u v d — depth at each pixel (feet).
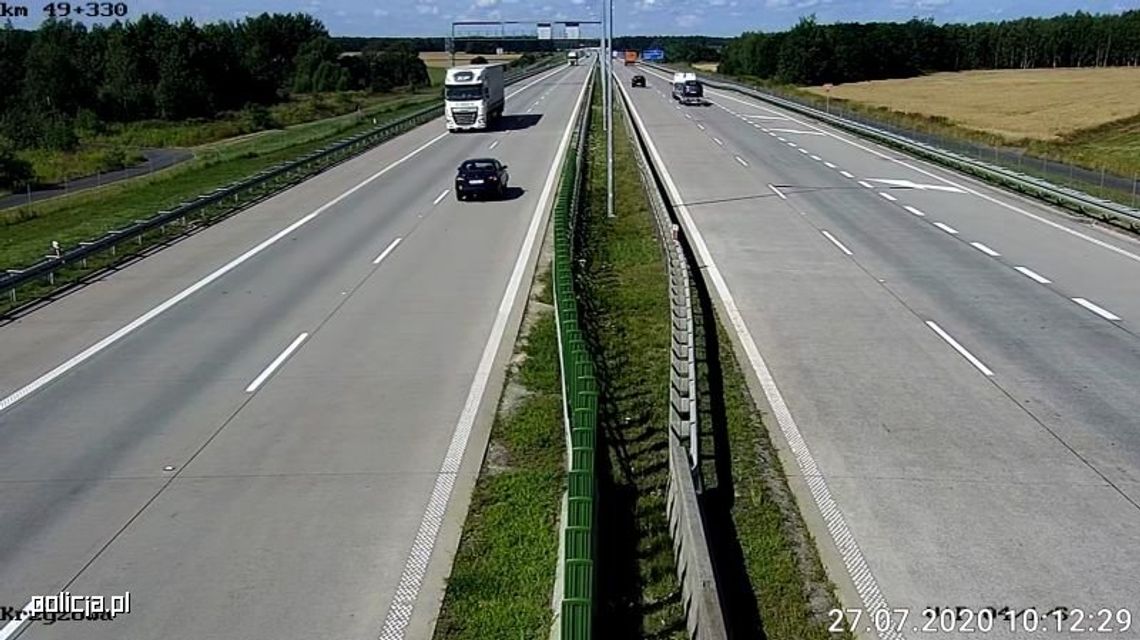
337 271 77.77
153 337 60.44
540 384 50.98
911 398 48.34
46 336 61.21
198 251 86.89
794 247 85.40
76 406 48.62
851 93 325.83
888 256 81.61
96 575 32.91
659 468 40.57
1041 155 154.10
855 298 67.87
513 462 41.73
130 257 84.58
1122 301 66.69
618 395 49.03
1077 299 67.36
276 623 30.12
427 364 54.29
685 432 40.65
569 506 27.58
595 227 94.79
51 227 104.12
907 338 58.34
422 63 447.42
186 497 38.47
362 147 165.89
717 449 42.37
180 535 35.53
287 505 37.73
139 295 71.36
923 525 35.68
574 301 51.42
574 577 25.02
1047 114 236.43
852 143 172.24
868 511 36.81
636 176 129.70
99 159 192.65
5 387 51.70
